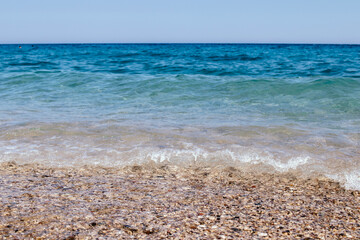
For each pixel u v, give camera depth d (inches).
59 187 176.2
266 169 205.9
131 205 155.6
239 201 163.9
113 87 492.7
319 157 219.5
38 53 2025.1
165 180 191.6
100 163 213.9
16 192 166.9
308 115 325.7
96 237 124.0
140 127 281.1
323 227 136.8
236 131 271.0
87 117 315.9
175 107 365.4
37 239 120.8
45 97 426.9
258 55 1716.3
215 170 205.8
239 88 462.3
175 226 135.0
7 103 387.5
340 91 429.7
